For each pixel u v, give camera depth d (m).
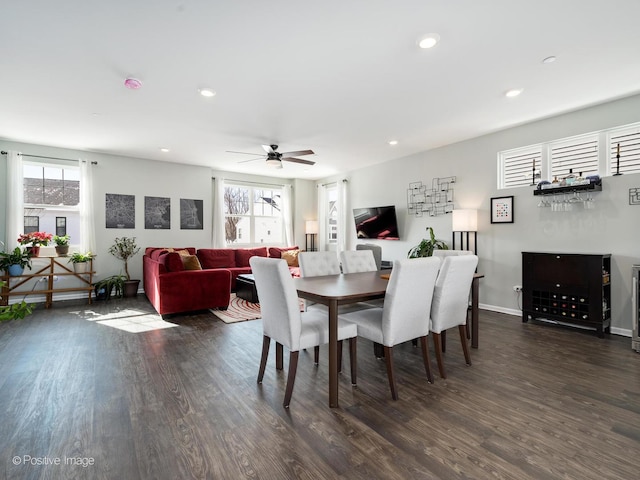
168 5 1.94
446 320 2.52
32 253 4.74
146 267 5.44
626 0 1.91
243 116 3.79
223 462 1.52
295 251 7.01
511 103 3.46
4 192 4.81
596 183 3.46
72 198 5.45
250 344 3.19
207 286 4.36
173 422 1.85
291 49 2.42
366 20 2.09
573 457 1.56
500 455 1.57
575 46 2.39
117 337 3.39
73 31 2.19
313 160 6.06
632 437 1.71
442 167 5.13
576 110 3.67
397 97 3.28
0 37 2.25
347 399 2.12
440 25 2.15
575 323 3.53
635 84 3.04
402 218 5.82
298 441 1.68
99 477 1.42
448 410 1.99
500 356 2.87
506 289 4.36
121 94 3.19
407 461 1.53
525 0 1.91
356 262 3.63
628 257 3.38
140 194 5.92
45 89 3.08
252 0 1.90
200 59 2.56
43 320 4.07
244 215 7.42
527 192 4.15
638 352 2.95
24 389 2.24
